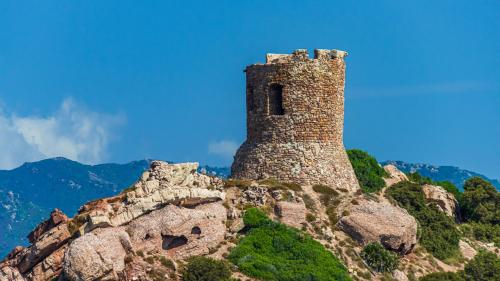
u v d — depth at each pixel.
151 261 198.38
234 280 197.88
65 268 189.00
